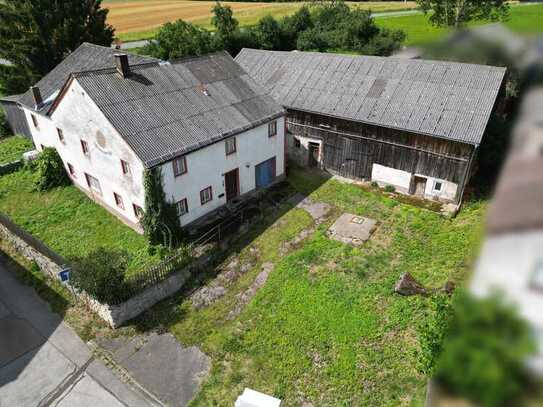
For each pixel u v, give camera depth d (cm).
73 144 2427
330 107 2648
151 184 1956
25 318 1819
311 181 2756
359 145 2609
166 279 1889
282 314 1712
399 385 1356
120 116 2038
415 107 2416
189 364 1592
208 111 2312
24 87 4294
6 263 2145
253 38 5066
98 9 4591
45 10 4050
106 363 1617
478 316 396
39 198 2638
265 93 2631
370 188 2628
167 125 2123
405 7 6531
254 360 1560
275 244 2162
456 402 432
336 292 1773
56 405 1467
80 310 1852
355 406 1338
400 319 1576
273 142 2606
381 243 2089
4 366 1609
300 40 5434
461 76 2411
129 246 2156
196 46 4428
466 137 2167
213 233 2212
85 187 2592
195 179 2184
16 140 3522
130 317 1800
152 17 7800
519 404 390
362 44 5128
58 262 1939
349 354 1498
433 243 2023
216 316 1786
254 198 2562
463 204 2330
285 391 1428
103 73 2167
